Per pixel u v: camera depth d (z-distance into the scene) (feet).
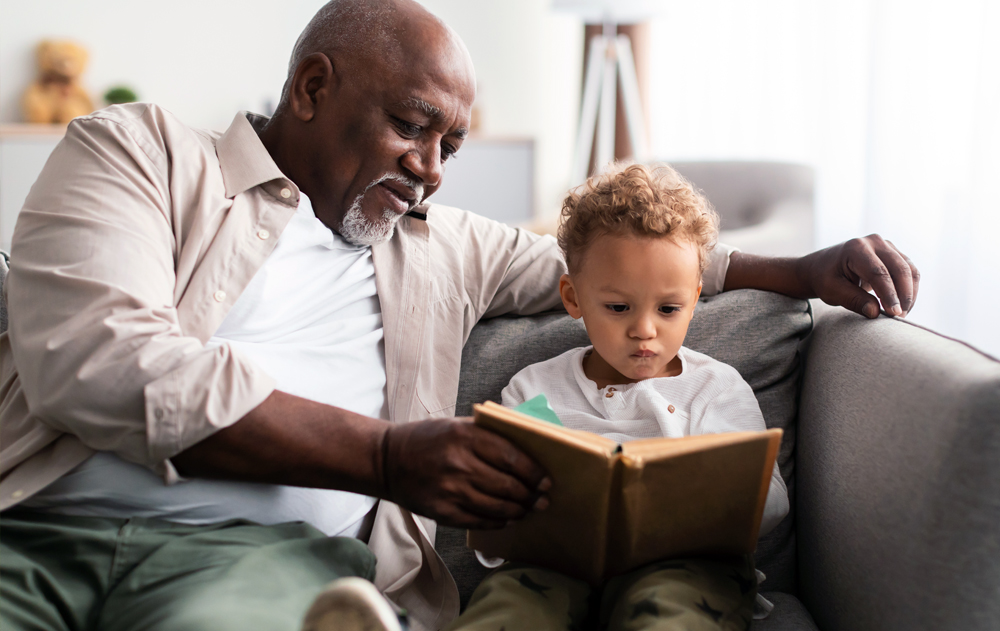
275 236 3.13
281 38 12.35
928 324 9.25
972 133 8.43
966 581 2.33
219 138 3.37
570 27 13.67
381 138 3.18
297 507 2.92
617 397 3.25
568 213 3.49
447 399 3.56
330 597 1.86
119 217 2.75
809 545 3.27
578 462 2.30
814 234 8.28
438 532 3.45
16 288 2.64
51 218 2.72
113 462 2.64
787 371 3.60
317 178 3.30
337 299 3.35
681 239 3.12
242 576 2.39
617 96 12.59
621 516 2.40
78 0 11.33
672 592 2.44
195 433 2.40
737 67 11.19
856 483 2.85
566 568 2.60
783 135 10.78
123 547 2.54
